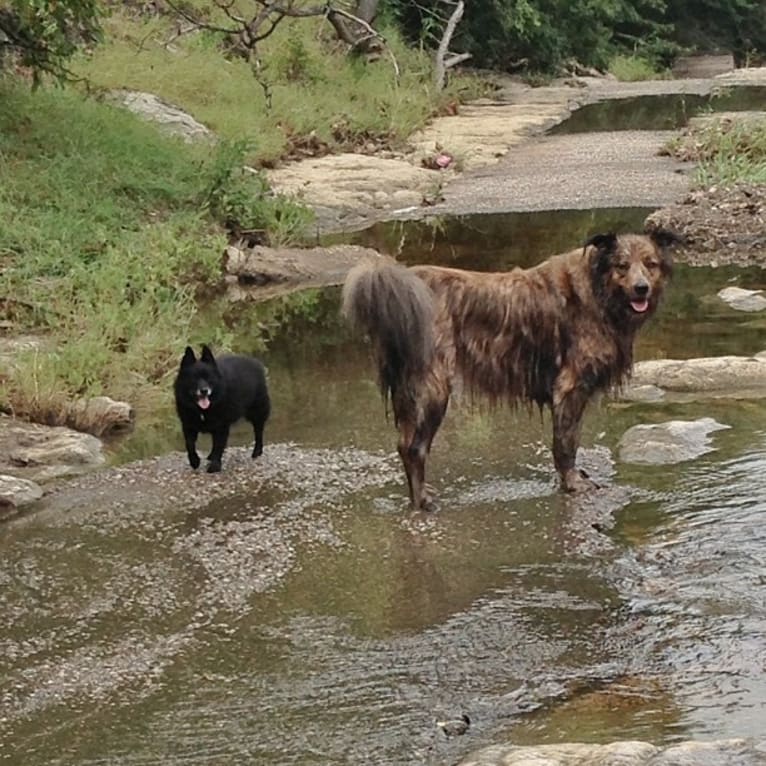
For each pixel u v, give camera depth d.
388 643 6.27
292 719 5.91
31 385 8.18
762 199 11.62
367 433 7.91
